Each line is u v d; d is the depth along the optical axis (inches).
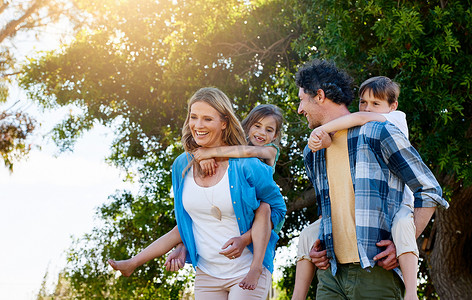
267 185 106.6
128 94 460.1
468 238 378.3
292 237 461.7
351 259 97.2
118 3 428.5
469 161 306.5
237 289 104.7
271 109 164.7
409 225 91.7
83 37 457.7
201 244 108.9
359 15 310.2
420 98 286.2
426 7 305.7
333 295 100.3
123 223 462.0
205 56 424.8
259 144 161.0
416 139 303.6
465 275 378.3
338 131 100.1
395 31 277.1
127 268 112.2
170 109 457.4
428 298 440.5
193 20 420.2
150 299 445.4
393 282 94.9
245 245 103.7
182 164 112.7
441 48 280.1
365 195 94.7
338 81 103.4
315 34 350.3
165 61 446.9
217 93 109.9
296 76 107.0
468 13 293.1
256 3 426.0
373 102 136.6
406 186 100.0
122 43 446.9
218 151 106.9
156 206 413.4
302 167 387.9
